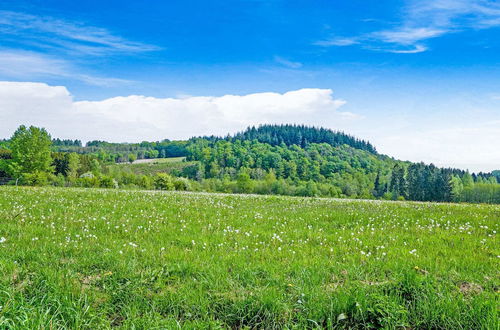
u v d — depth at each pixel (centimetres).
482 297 532
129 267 662
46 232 943
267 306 527
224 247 880
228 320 510
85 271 651
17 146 7712
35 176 6462
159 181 7975
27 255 713
